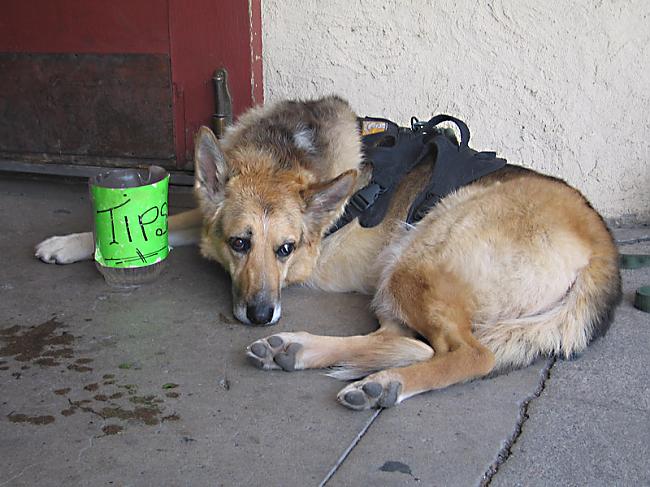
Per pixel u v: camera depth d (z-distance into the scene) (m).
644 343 1.19
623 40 1.50
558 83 1.55
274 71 1.68
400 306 1.18
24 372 1.08
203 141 1.22
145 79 1.69
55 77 1.74
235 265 1.23
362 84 1.65
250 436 0.96
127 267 1.29
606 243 1.18
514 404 1.04
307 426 0.98
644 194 1.59
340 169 1.32
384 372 1.05
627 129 1.55
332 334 1.21
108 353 1.13
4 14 1.73
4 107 1.80
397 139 1.38
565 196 1.21
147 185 1.26
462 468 0.92
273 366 1.10
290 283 1.31
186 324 1.21
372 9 1.59
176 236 1.47
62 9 1.69
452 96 1.61
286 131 1.33
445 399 1.05
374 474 0.90
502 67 1.57
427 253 1.19
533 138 1.60
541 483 0.90
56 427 0.97
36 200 1.74
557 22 1.52
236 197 1.22
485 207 1.19
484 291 1.14
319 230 1.28
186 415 1.00
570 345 1.14
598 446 0.96
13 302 1.26
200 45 1.63
